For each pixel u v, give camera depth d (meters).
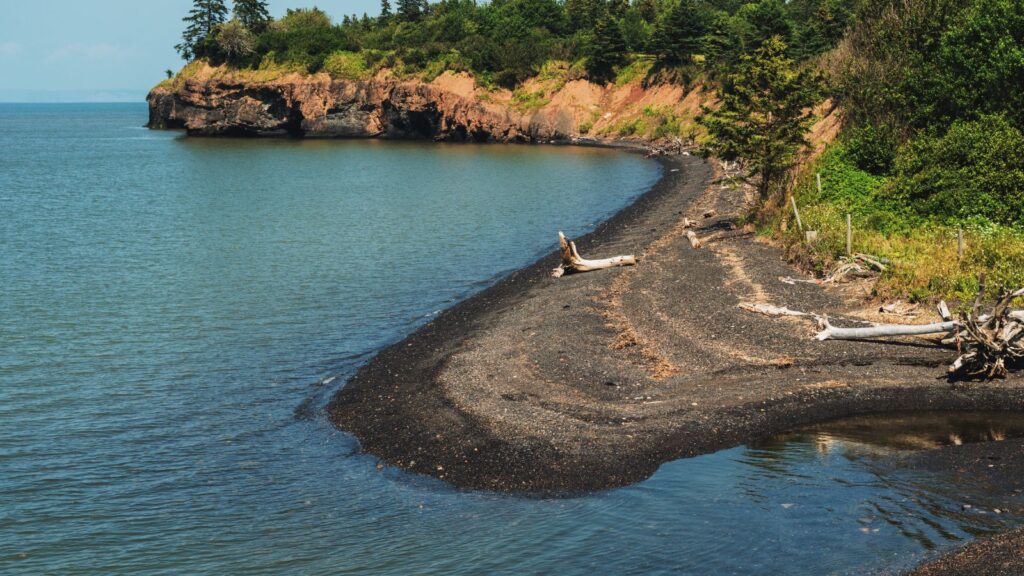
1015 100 32.62
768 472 14.01
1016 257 23.45
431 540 12.44
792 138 35.50
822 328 20.62
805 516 12.30
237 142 133.75
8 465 15.97
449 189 66.69
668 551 11.59
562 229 45.62
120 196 65.44
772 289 25.38
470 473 14.70
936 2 37.94
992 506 12.23
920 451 14.53
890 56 38.47
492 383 18.84
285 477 15.16
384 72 137.12
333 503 13.98
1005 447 14.44
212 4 156.25
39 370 21.98
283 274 34.62
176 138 147.62
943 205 29.58
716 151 37.03
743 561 11.17
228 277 34.09
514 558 11.71
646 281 28.39
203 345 24.36
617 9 140.75
